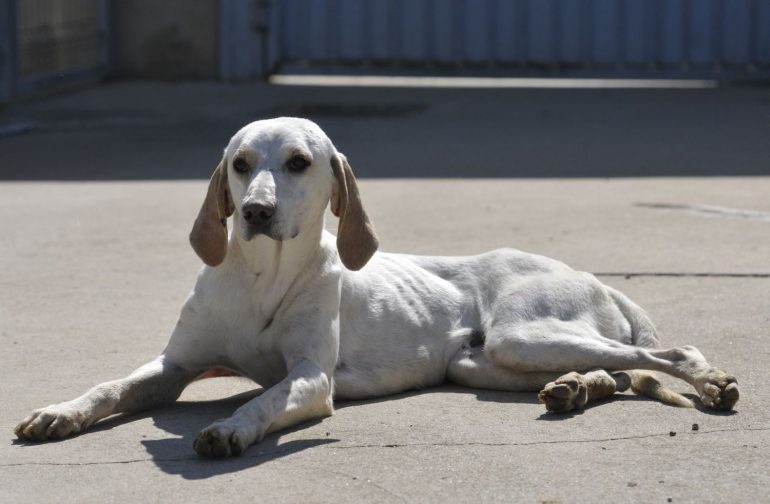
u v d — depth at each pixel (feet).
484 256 24.50
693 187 46.11
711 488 17.43
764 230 38.27
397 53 81.00
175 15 81.51
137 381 21.34
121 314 29.17
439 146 56.80
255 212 20.07
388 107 69.87
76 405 20.36
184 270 34.04
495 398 22.53
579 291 23.25
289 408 20.08
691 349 22.17
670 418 20.72
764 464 18.37
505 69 80.48
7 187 48.06
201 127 63.31
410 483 17.78
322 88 77.87
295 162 20.85
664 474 18.02
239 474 18.22
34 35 74.28
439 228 39.19
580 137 59.00
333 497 17.26
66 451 19.38
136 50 82.28
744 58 79.00
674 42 79.20
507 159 53.21
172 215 42.09
